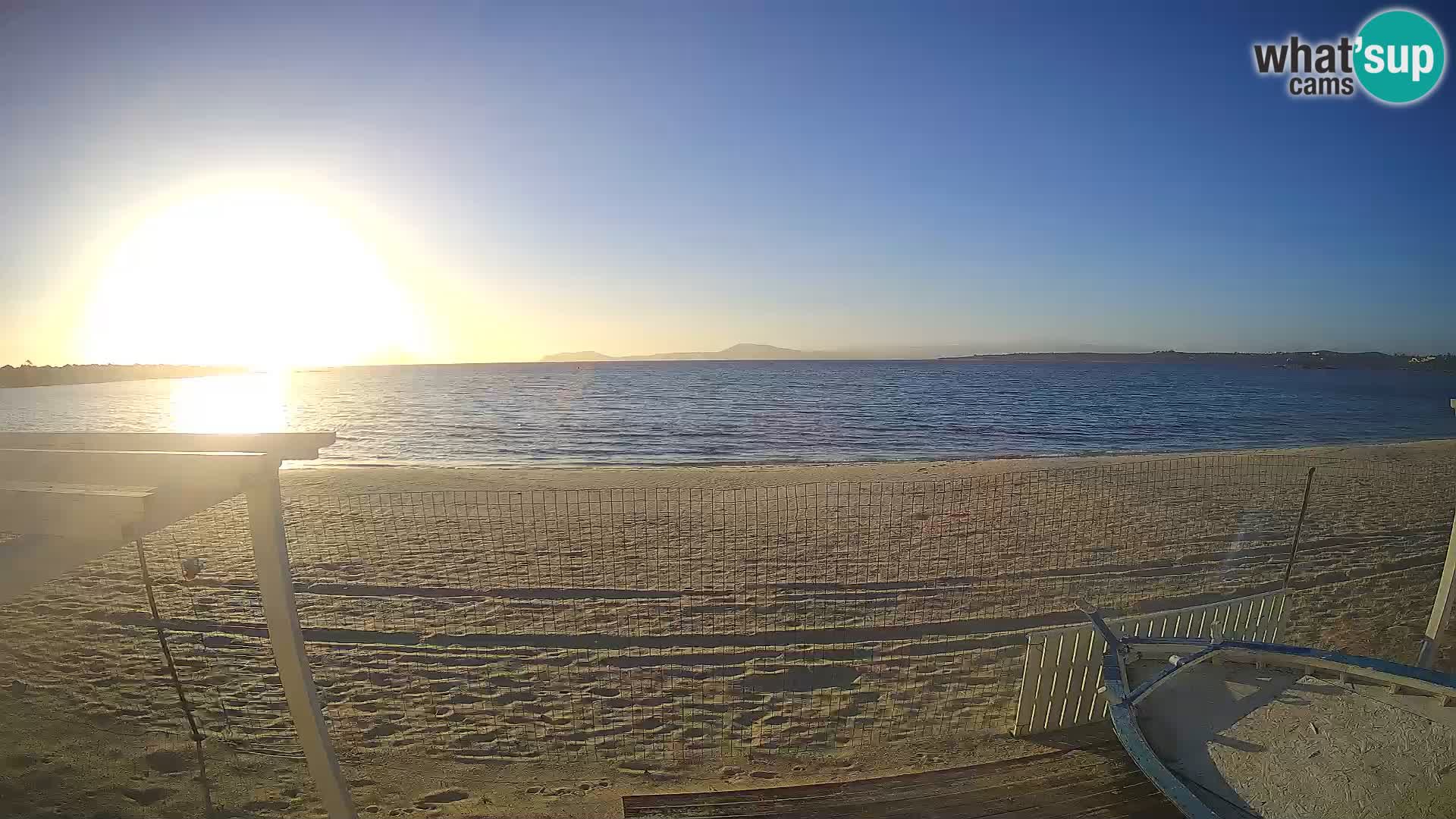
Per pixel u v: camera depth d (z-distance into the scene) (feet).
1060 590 28.58
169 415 153.17
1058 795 14.21
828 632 24.34
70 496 7.06
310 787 15.03
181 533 37.68
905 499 47.03
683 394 219.00
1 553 7.03
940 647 23.11
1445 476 53.31
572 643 23.40
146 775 15.39
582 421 130.93
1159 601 27.27
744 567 31.83
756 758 16.52
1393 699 13.96
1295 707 13.92
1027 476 54.85
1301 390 223.10
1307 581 29.37
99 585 28.53
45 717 17.89
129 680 20.10
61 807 14.12
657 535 37.73
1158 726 13.50
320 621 25.26
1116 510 42.88
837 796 14.32
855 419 133.59
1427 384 257.75
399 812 14.28
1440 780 11.98
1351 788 11.85
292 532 38.68
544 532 38.81
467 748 16.94
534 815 14.14
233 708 18.56
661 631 24.43
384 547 35.50
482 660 22.07
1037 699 17.10
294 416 144.87
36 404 197.06
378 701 19.31
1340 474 54.65
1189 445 94.17
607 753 16.78
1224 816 11.38
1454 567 18.37
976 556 33.37
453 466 68.59
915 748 16.76
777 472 60.90
